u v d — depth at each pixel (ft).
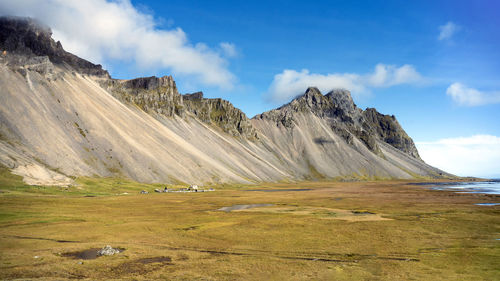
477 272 110.42
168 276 106.22
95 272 109.91
